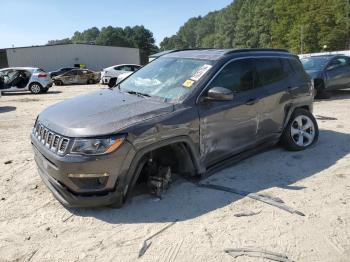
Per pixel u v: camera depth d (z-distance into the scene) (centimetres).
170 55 557
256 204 420
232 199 432
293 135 601
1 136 804
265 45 11006
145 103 437
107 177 376
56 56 5003
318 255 328
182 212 403
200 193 447
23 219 398
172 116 415
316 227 371
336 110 995
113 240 355
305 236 356
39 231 374
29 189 477
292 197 436
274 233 361
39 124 443
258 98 518
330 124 820
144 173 442
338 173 509
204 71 471
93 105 441
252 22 12119
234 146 494
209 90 443
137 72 557
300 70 615
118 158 375
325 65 1211
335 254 329
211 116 452
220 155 478
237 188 461
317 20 8100
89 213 405
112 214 401
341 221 381
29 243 354
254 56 537
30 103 1488
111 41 12625
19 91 1942
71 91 2195
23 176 525
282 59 587
